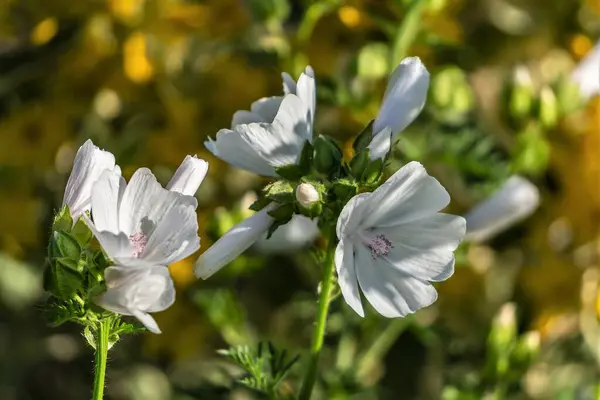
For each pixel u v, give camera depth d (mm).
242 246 768
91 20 1035
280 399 830
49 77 1062
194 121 1045
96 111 1053
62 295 740
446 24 1043
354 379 974
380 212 759
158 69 1039
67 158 1072
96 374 746
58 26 1045
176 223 731
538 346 940
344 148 1029
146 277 717
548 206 1060
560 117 1026
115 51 1040
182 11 1040
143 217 734
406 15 986
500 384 942
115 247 716
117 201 733
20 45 1058
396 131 785
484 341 1040
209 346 1071
